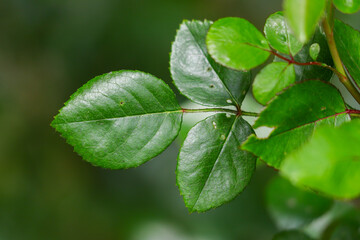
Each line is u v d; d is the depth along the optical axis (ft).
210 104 1.17
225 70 1.18
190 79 1.18
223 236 2.91
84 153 1.15
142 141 1.16
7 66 3.60
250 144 1.07
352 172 0.98
